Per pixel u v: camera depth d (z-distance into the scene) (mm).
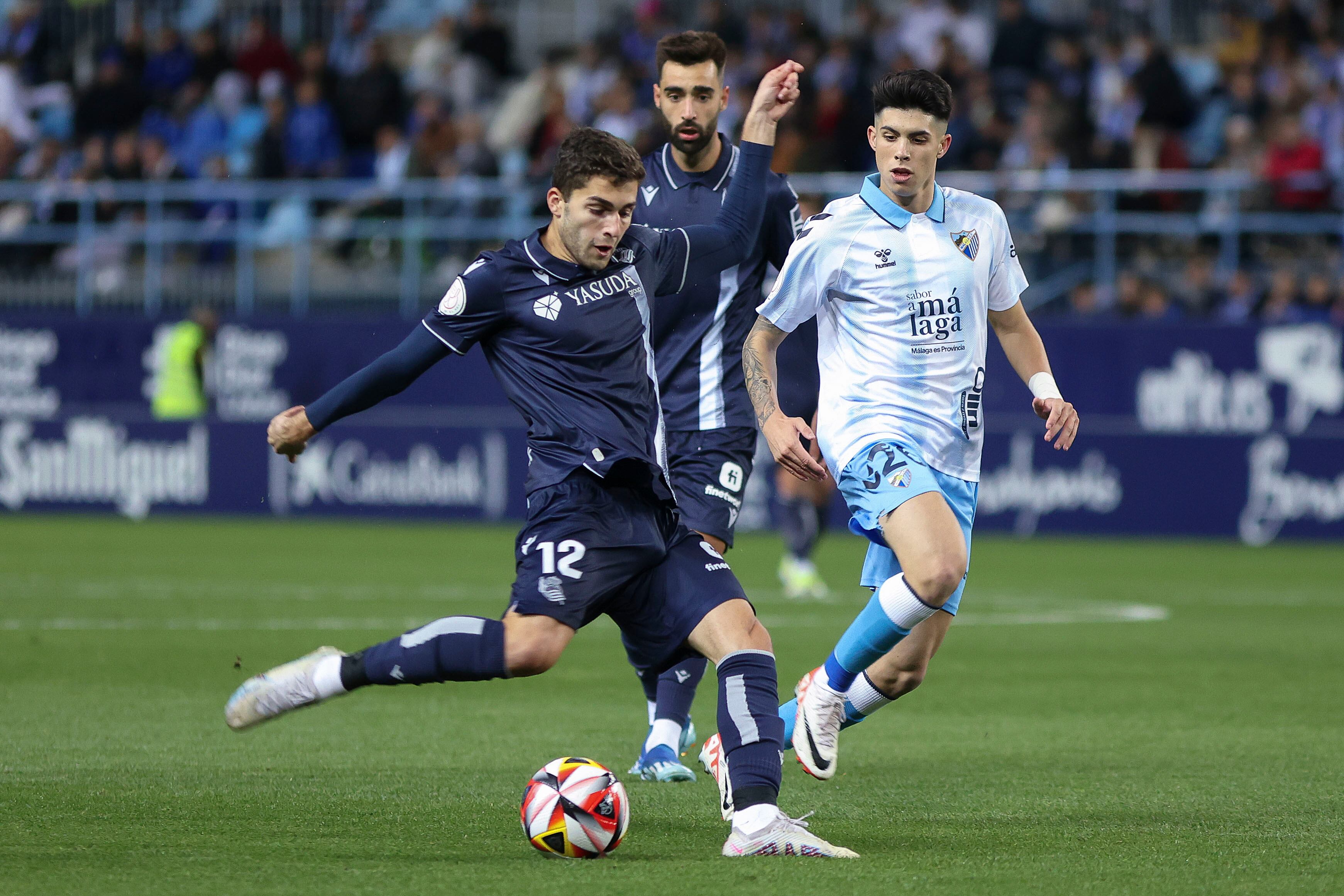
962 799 18453
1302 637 34938
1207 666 30516
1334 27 74625
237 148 78062
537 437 16156
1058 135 66562
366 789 18531
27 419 68250
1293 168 63594
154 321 67250
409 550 53219
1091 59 73000
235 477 66688
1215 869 14633
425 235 67812
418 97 79438
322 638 32781
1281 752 21766
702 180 22656
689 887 13703
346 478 66000
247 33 81500
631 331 16406
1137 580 46406
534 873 14234
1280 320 57969
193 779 19047
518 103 78500
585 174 15695
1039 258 62500
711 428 22016
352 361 65750
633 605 16031
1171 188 61094
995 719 24688
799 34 74500
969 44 77938
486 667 15273
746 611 15797
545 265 16172
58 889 13523
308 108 76125
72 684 27047
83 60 84625
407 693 26891
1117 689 27766
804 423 18375
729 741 15250
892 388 18172
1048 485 59969
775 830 15031
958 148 68500
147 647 31453
